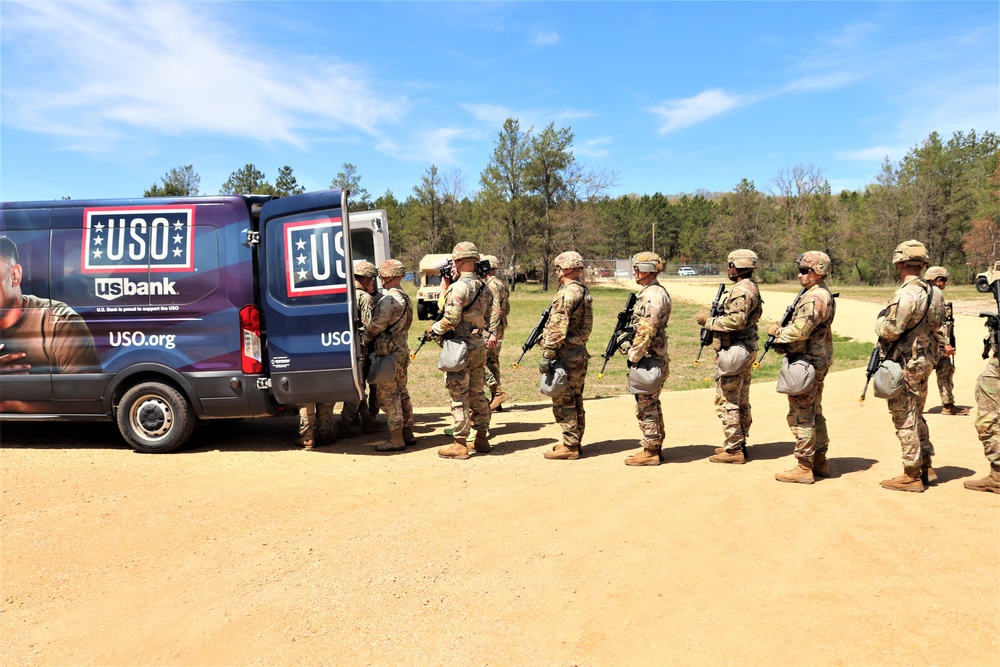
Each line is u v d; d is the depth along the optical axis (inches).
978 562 155.7
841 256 2404.0
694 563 159.2
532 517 192.4
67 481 228.5
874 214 2273.6
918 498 200.8
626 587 148.3
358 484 227.5
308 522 192.1
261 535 182.9
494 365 379.6
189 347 264.7
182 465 251.4
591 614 137.6
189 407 268.2
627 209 4303.6
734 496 205.9
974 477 222.7
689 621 133.8
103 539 180.5
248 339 264.4
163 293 265.4
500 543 174.2
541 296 1839.3
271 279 263.4
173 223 267.3
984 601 138.1
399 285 280.7
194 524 191.0
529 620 135.9
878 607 137.2
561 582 151.8
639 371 240.1
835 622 132.0
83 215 269.9
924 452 213.0
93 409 269.9
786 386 212.8
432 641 129.4
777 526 181.0
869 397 389.7
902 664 117.9
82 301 267.3
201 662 125.1
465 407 263.4
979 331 738.2
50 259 269.3
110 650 129.6
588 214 2054.6
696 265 3838.6
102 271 267.1
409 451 278.7
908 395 203.9
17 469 241.6
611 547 169.6
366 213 467.5
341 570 160.7
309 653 126.6
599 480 227.6
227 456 266.4
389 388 276.7
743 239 3095.5
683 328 959.0
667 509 195.6
